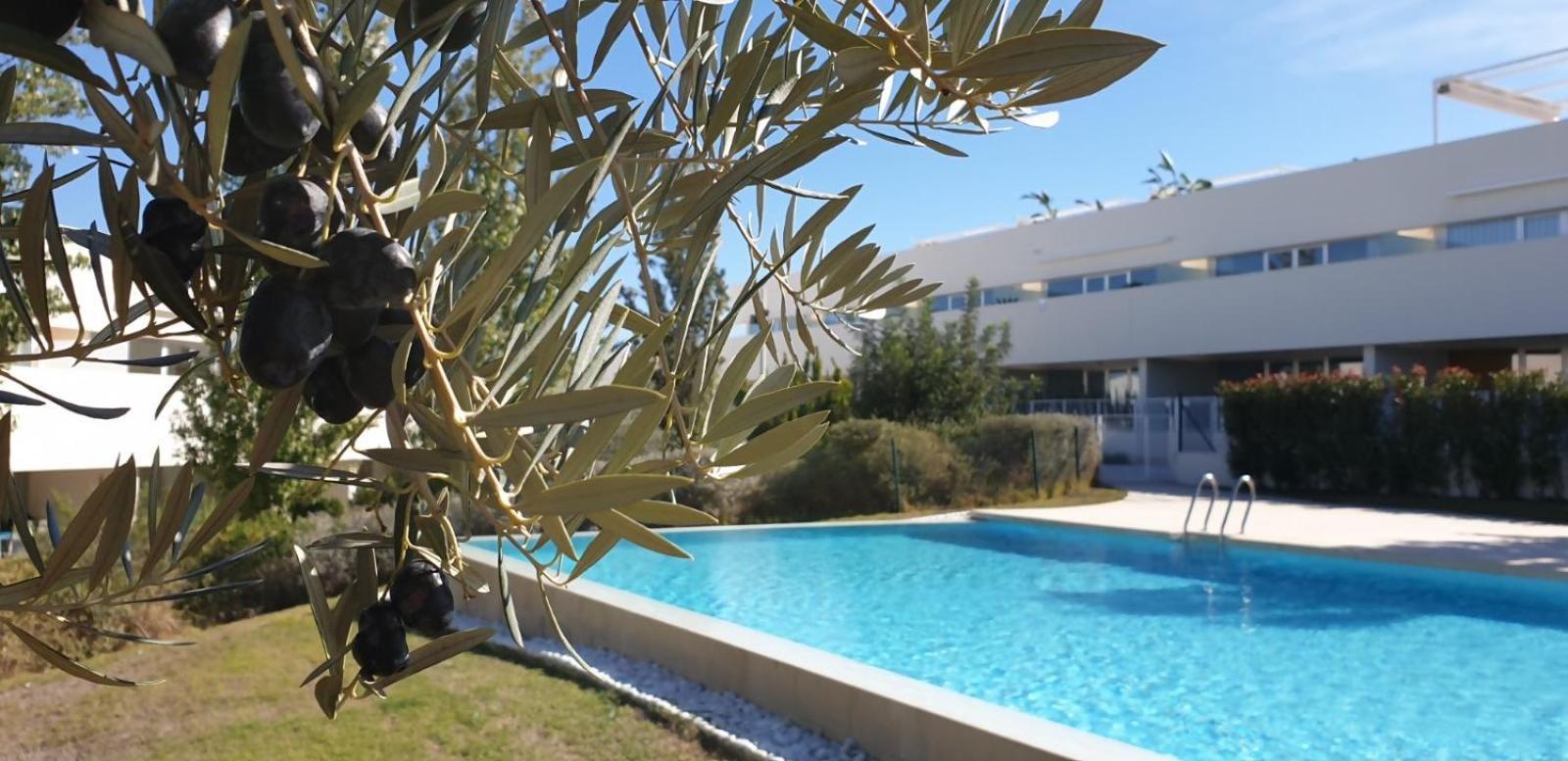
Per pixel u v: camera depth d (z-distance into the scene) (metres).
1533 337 21.17
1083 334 29.14
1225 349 25.77
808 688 5.87
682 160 0.97
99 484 0.67
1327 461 18.86
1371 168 23.48
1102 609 10.32
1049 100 0.80
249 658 7.52
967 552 14.30
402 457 0.70
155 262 0.71
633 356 0.72
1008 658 8.52
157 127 0.54
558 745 5.41
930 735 5.00
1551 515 14.96
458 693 6.29
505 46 0.95
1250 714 6.70
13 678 7.30
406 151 0.73
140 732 5.81
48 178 0.68
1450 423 17.22
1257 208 25.64
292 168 0.71
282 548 9.95
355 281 0.61
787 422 0.84
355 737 5.54
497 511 0.72
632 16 0.96
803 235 0.90
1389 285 22.66
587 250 0.67
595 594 8.23
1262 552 12.51
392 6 0.89
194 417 9.70
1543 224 20.91
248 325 0.60
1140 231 28.25
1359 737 6.19
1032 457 19.25
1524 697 6.92
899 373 23.58
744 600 11.45
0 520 0.68
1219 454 21.92
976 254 32.97
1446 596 10.41
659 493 0.61
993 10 0.93
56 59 0.54
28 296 0.70
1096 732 6.48
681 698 6.43
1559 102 26.20
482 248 0.89
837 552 14.53
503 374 0.70
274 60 0.61
